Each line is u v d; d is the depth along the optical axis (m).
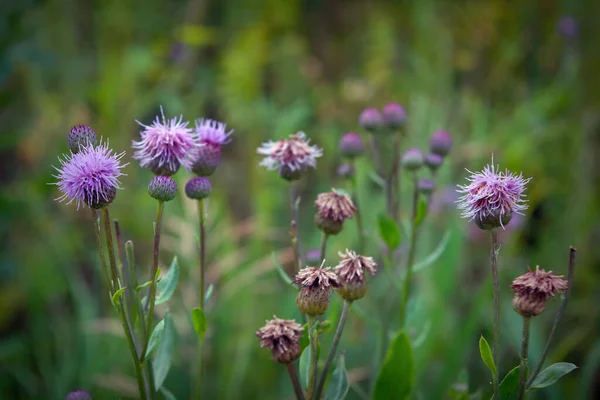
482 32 1.18
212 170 0.53
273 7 1.11
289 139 0.54
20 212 0.83
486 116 0.99
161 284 0.52
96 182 0.48
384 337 0.59
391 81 1.12
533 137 0.95
